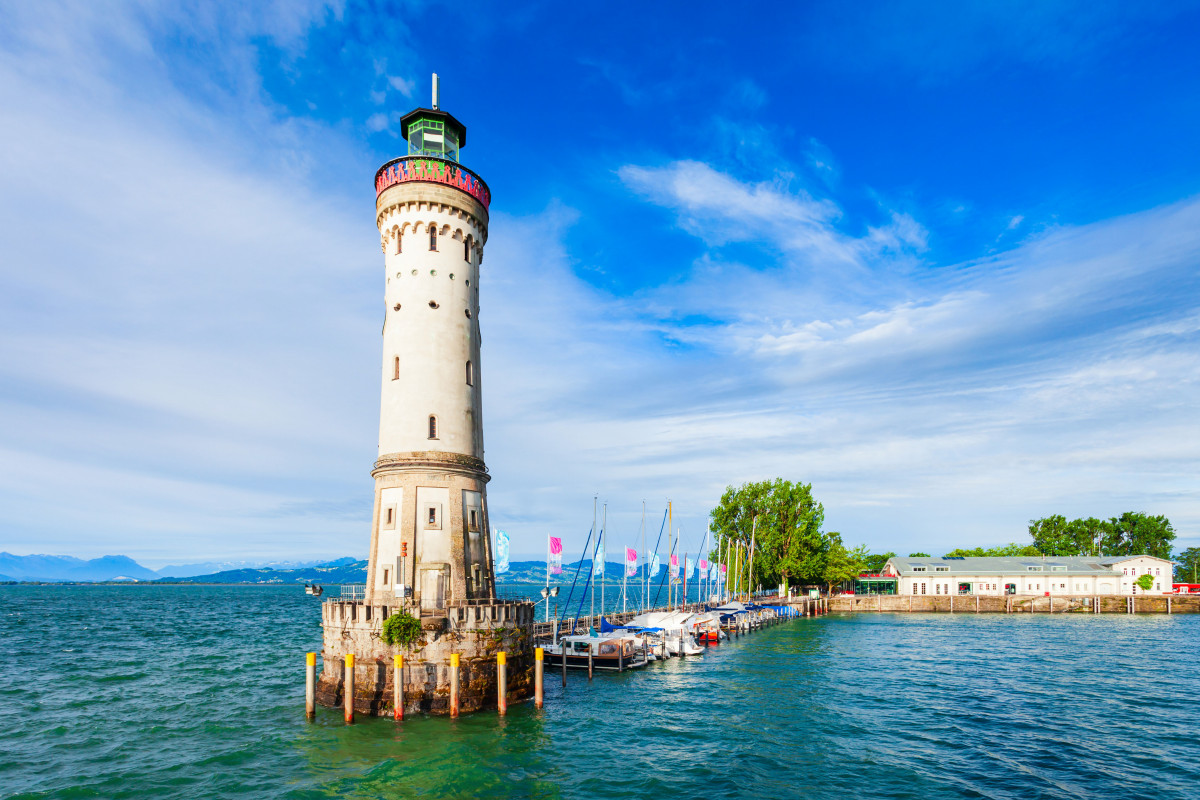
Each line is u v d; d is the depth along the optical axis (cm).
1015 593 14725
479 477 5016
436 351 4928
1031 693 5638
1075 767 3741
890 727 4547
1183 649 8375
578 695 5375
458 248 5144
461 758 3697
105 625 13075
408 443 4781
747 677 6325
